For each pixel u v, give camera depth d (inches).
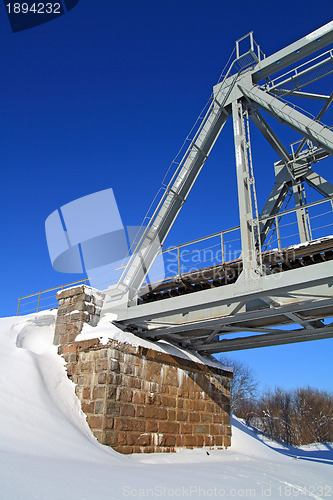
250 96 544.7
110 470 295.3
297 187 649.6
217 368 713.6
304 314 523.5
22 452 303.1
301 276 392.5
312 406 2623.0
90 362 510.6
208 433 639.8
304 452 1515.7
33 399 425.4
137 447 490.3
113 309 566.3
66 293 604.7
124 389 500.1
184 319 548.4
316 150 641.0
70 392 500.4
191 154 578.6
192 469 405.4
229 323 541.6
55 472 242.4
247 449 711.7
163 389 567.2
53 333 615.2
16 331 579.5
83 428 454.3
